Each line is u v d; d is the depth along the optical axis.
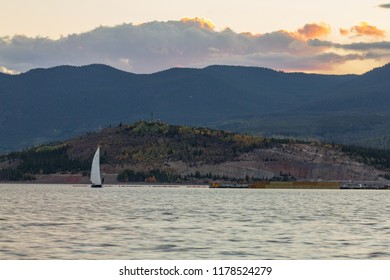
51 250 186.38
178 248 192.88
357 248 195.50
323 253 186.12
